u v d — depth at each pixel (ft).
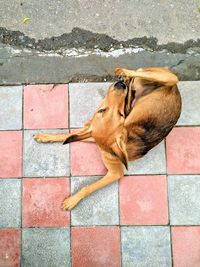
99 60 6.33
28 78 6.29
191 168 6.14
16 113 6.24
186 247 6.05
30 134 6.22
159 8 6.44
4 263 6.08
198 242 6.06
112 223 6.09
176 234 6.07
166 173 6.14
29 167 6.17
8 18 6.41
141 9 6.44
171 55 6.35
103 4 6.44
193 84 6.25
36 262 6.08
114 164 5.54
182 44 6.37
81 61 6.32
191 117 6.20
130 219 6.09
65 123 6.23
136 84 5.06
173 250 6.05
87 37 6.38
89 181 6.15
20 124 6.23
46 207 6.13
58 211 6.12
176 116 5.25
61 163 6.17
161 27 6.41
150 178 6.14
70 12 6.43
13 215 6.13
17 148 6.20
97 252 6.07
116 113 4.54
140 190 6.13
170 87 4.93
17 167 6.18
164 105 5.01
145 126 5.11
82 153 6.17
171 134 6.18
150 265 6.04
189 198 6.11
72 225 6.10
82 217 6.10
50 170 6.16
